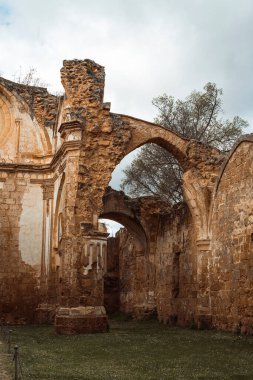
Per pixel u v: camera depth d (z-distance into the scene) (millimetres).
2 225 26812
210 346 14492
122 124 21828
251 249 17672
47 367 10414
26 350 13156
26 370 9859
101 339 16500
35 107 28578
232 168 20000
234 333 18109
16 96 28516
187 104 32844
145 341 15922
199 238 21875
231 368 10523
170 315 25062
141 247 29141
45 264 26547
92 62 22344
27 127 28281
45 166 27234
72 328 18812
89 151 20953
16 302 26172
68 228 19969
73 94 21625
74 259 19656
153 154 33344
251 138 18156
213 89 32688
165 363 11219
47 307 25719
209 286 21266
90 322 19141
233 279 19000
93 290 19594
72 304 19234
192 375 9633
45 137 28250
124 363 11234
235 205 19375
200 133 32094
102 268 19969
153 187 34281
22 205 27125
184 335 18031
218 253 20641
